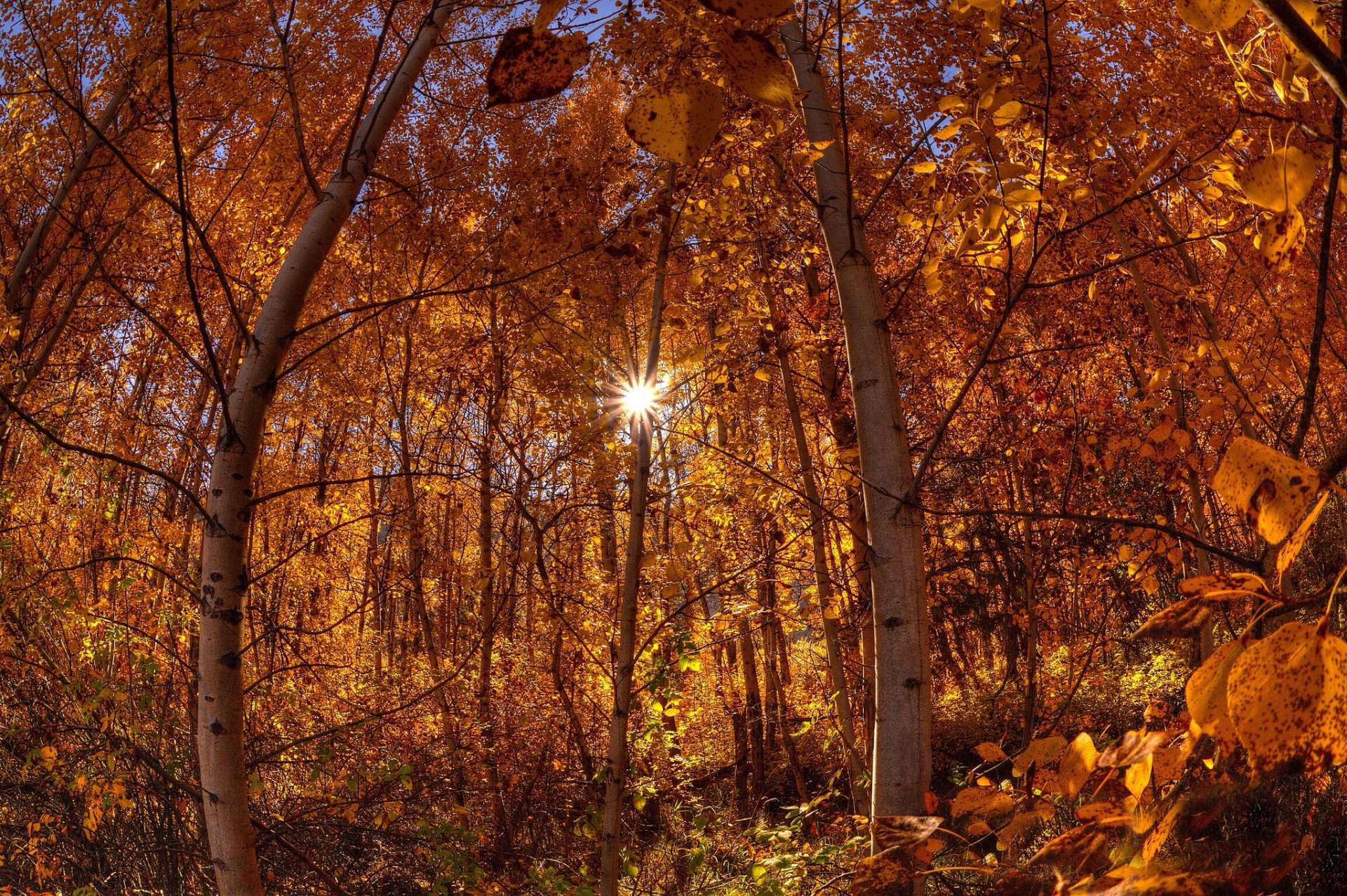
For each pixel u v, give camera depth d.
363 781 5.04
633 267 5.43
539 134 7.72
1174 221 4.44
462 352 6.84
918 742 1.98
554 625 6.02
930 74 3.58
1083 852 0.46
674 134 0.42
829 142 2.38
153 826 4.78
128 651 5.00
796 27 2.44
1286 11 0.38
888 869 0.68
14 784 4.80
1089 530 5.87
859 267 2.28
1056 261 4.55
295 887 4.71
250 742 5.21
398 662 9.55
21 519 6.01
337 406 8.98
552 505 6.81
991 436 5.94
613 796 3.94
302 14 6.22
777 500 6.10
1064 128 2.81
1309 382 0.50
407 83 2.46
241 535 2.07
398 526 8.30
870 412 2.19
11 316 5.63
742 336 5.48
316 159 7.71
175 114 1.65
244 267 6.83
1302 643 0.31
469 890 4.84
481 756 6.46
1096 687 7.45
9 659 5.12
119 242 6.71
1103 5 3.38
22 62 5.41
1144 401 3.85
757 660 13.01
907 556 2.08
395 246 3.54
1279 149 0.47
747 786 10.22
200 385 9.48
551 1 0.44
